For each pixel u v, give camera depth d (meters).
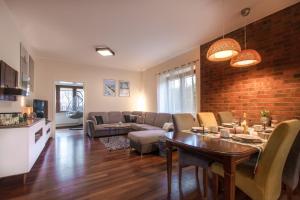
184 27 3.37
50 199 2.00
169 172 2.08
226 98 3.72
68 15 2.88
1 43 2.56
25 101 4.18
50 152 3.91
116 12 2.79
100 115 6.13
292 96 2.69
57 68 5.76
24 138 2.41
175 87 5.22
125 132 6.10
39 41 4.03
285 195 2.08
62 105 8.55
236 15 2.96
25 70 3.89
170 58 5.48
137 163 3.22
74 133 6.42
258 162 1.50
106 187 2.29
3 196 2.06
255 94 3.19
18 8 2.67
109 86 6.73
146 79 6.99
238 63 2.55
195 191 2.22
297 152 1.72
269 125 2.78
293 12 2.68
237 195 2.12
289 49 2.73
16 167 2.35
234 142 1.76
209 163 1.92
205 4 2.61
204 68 4.25
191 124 2.79
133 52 4.89
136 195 2.10
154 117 5.57
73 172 2.78
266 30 3.03
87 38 3.86
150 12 2.81
